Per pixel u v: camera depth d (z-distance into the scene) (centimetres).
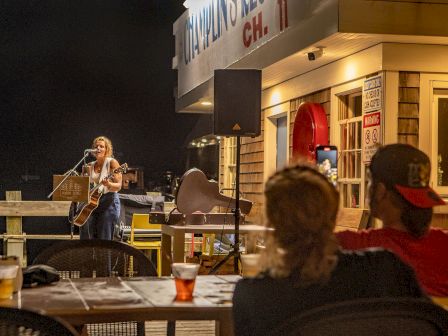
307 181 197
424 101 636
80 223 777
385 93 629
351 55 697
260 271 200
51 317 207
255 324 193
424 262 252
